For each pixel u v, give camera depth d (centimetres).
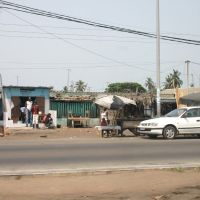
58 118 3756
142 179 1138
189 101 3456
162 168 1303
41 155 1598
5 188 1038
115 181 1116
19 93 3575
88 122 3759
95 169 1278
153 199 909
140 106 3828
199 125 2406
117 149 1794
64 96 3903
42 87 3638
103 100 3030
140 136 2622
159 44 2759
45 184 1085
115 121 3002
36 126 3312
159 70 2756
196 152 1728
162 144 2008
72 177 1182
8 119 3519
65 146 1889
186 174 1212
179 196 930
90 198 921
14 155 1595
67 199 913
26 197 937
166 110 4038
